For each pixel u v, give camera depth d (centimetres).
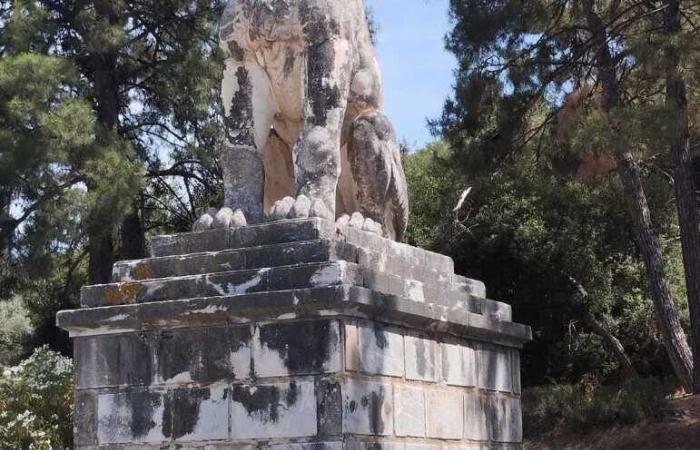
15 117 1574
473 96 1841
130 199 1631
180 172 2009
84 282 2158
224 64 555
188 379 487
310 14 534
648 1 1705
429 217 2380
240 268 492
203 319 483
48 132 1572
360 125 569
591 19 1738
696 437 1597
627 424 1711
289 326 470
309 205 506
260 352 474
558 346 2216
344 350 461
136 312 493
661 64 1491
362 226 539
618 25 1712
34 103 1567
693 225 1736
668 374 2250
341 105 540
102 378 504
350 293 457
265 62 548
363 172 567
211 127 1930
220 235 508
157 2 1917
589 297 2203
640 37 1608
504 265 2252
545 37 1814
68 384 1175
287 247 485
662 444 1614
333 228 499
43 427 1159
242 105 547
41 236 1579
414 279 547
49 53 1795
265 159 582
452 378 556
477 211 2345
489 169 1842
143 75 2025
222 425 477
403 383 508
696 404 1708
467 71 1847
